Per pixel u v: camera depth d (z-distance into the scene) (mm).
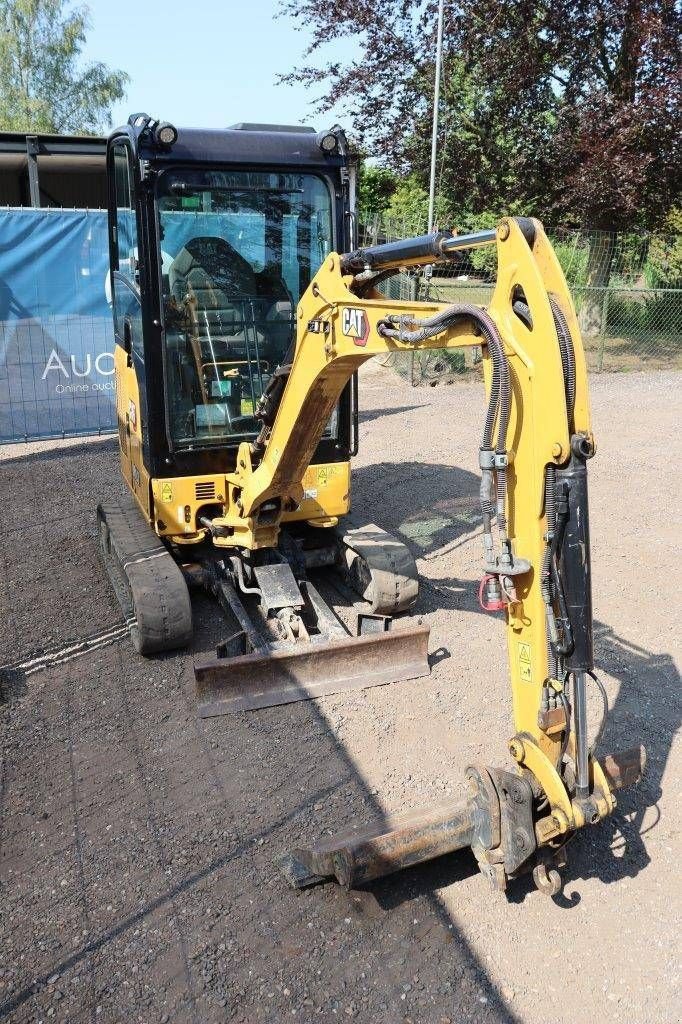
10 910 3482
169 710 4809
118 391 6645
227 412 5445
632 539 7285
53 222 9883
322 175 5316
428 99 14977
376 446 10273
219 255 5281
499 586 3188
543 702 3213
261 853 3771
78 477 9281
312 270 5516
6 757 4426
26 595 6312
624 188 13641
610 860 3781
